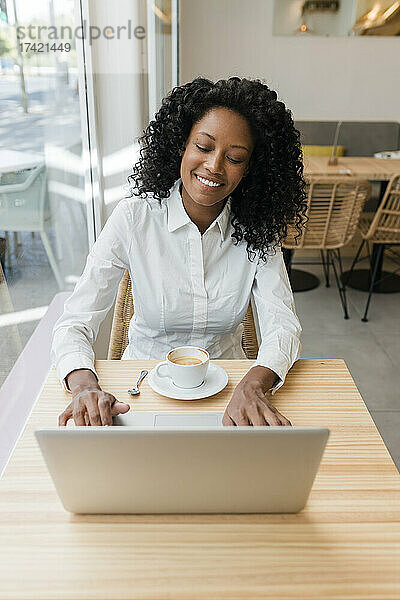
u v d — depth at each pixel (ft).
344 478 2.99
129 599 2.31
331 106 16.08
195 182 4.16
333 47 15.58
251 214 4.53
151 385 3.73
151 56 7.56
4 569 2.43
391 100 16.07
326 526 2.68
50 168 5.38
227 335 4.97
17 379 4.53
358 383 8.73
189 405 3.59
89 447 2.44
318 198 10.98
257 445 2.45
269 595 2.33
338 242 11.09
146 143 4.64
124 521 2.69
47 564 2.46
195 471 2.54
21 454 3.11
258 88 4.15
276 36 15.47
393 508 2.80
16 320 4.60
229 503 2.68
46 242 5.39
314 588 2.37
